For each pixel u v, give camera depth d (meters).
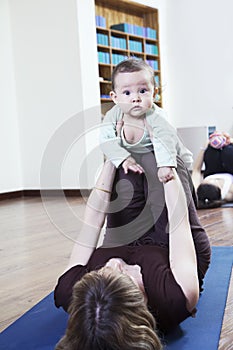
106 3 6.89
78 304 1.05
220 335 1.51
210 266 2.28
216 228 3.26
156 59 7.68
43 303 1.90
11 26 6.02
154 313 1.45
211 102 7.62
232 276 2.12
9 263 2.63
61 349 1.03
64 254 2.77
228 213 3.85
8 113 6.02
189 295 1.44
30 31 5.91
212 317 1.66
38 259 2.69
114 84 1.66
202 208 4.16
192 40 7.65
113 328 0.99
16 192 6.09
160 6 7.64
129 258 1.58
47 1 5.76
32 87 5.98
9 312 1.85
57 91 5.82
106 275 1.11
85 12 5.71
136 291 1.09
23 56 6.00
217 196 4.16
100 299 1.04
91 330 1.00
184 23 7.68
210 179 4.27
